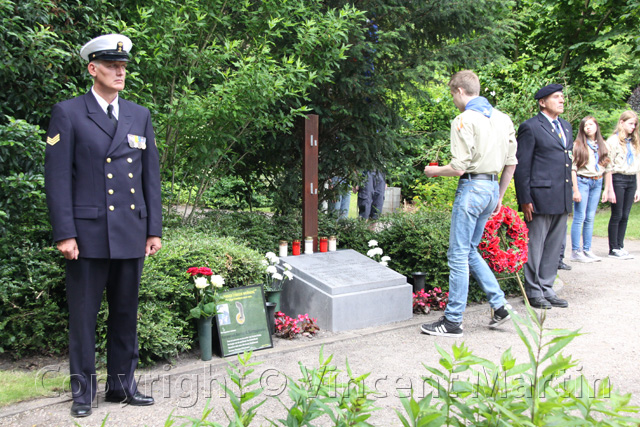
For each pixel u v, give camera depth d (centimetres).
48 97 429
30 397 327
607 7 1150
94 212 302
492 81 938
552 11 1191
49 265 393
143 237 320
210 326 402
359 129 660
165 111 512
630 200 835
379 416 298
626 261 807
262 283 449
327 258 547
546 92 551
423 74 632
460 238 451
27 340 385
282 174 686
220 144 546
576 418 124
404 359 400
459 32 667
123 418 304
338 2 612
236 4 550
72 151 301
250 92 486
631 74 1420
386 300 501
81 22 448
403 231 609
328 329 475
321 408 152
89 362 312
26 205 395
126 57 307
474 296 577
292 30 579
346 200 948
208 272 407
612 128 1388
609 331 463
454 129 435
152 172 327
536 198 548
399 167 741
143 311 387
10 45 395
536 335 131
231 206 745
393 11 630
